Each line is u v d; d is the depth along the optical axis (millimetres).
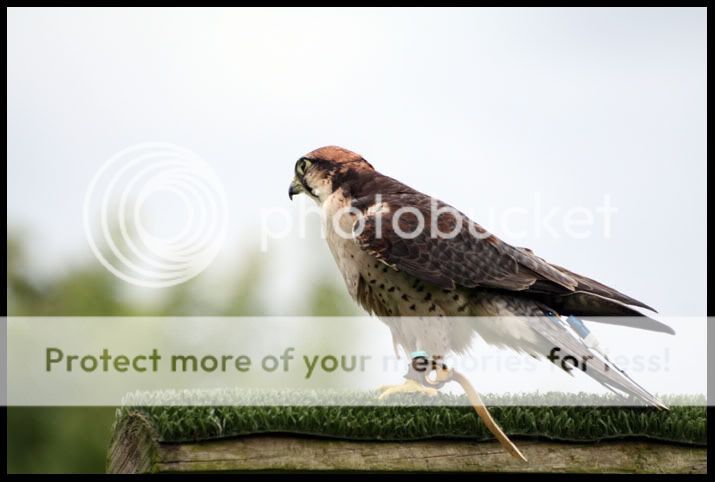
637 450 7410
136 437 7340
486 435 7312
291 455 7113
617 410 7469
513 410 7414
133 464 7352
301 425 7121
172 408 7207
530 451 7367
